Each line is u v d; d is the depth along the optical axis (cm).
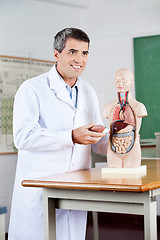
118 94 213
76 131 204
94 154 394
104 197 182
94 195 185
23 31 454
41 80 226
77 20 509
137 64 480
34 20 465
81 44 212
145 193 173
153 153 369
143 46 478
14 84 442
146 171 215
